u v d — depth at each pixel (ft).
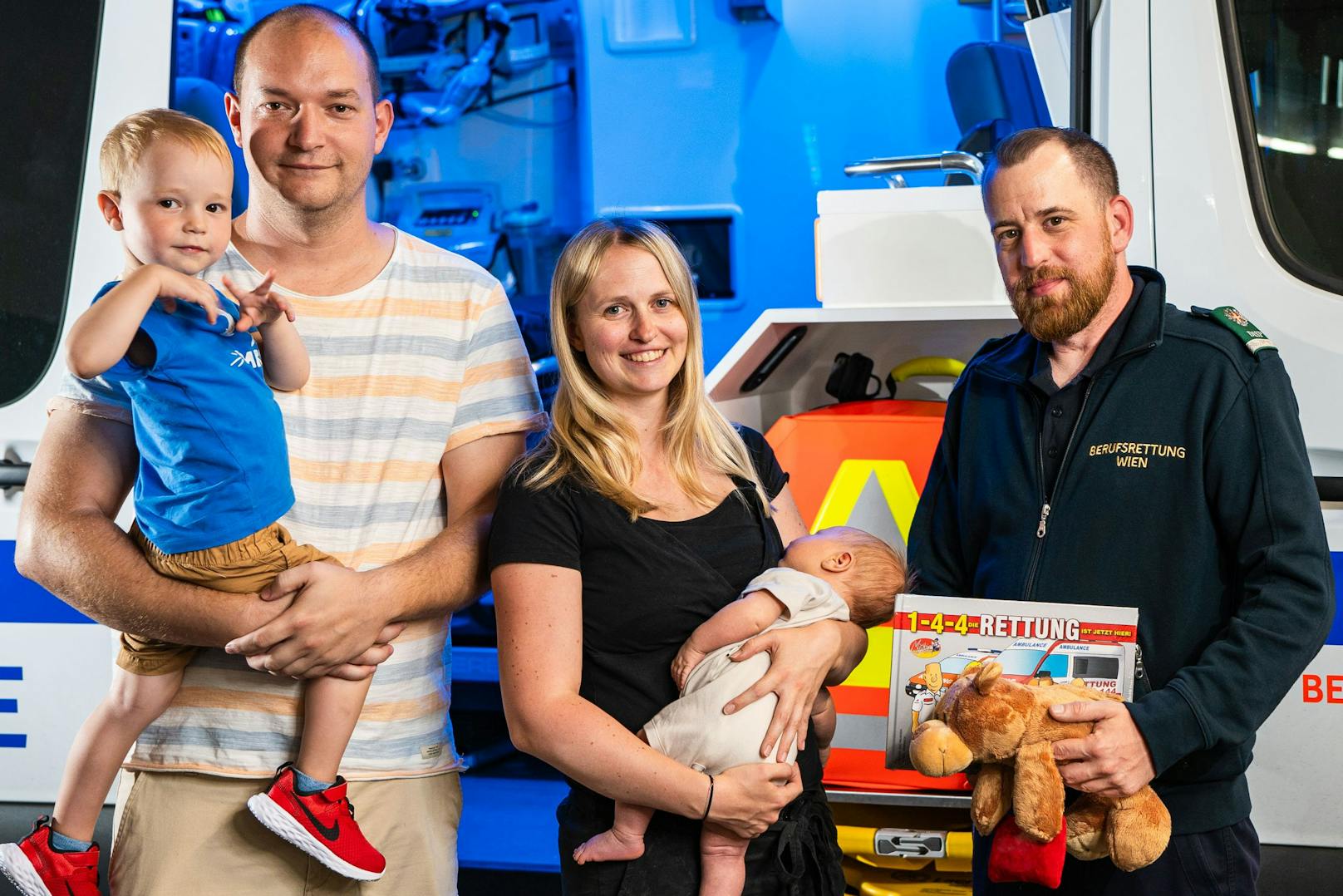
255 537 5.09
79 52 8.58
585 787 5.11
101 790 5.38
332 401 5.55
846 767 7.00
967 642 5.17
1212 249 7.02
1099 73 7.31
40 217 8.46
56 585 5.16
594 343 5.23
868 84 14.84
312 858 5.48
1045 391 5.66
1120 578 5.43
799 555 5.46
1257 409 5.24
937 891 6.97
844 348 8.70
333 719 5.25
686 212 15.14
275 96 5.34
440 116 15.52
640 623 5.07
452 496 5.79
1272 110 7.04
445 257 5.90
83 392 5.25
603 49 15.17
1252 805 6.88
